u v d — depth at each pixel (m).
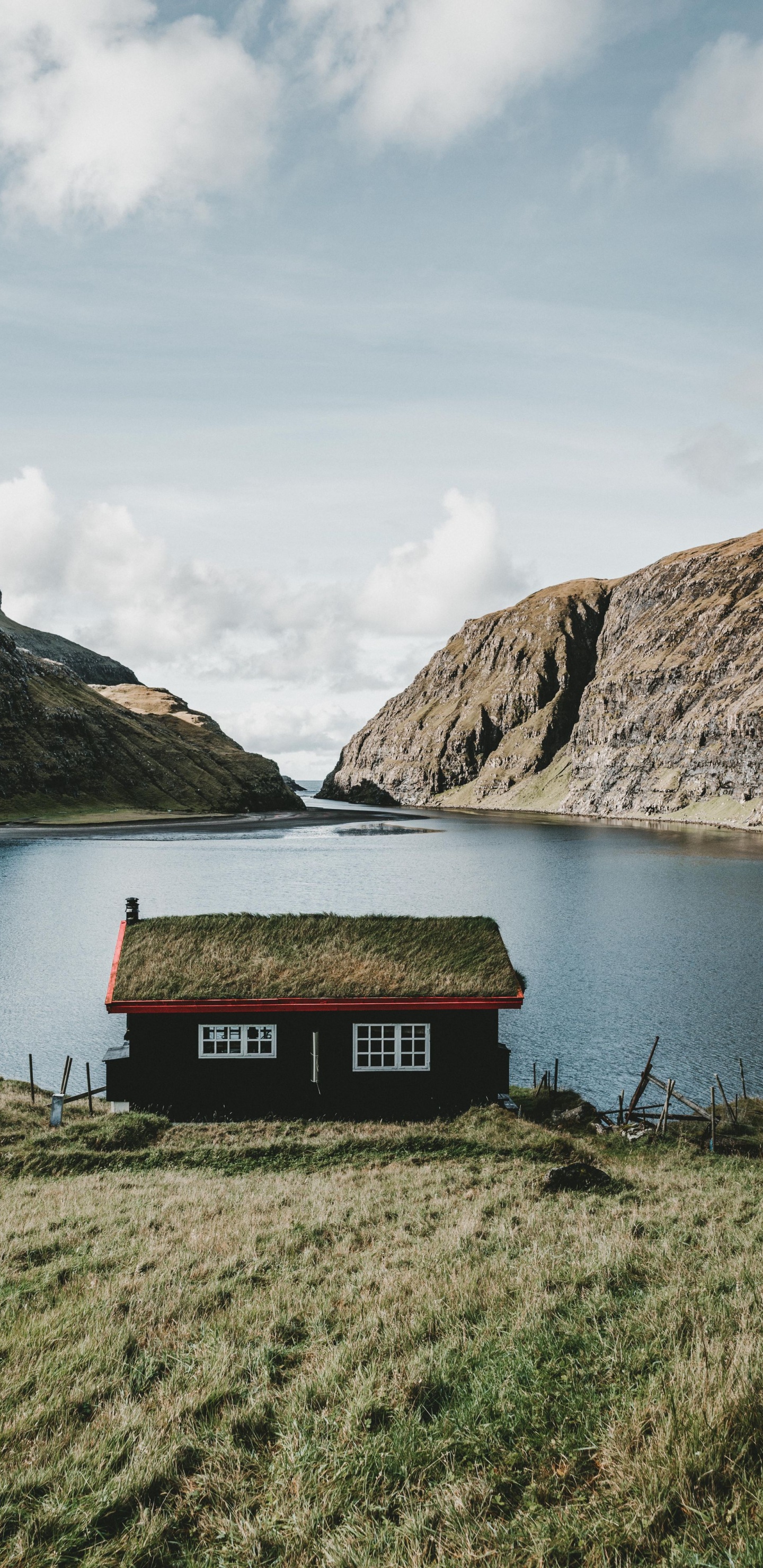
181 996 26.27
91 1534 6.45
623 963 59.59
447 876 108.00
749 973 56.81
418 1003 26.66
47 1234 14.45
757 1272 10.98
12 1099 29.19
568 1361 8.35
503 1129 24.55
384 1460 6.97
